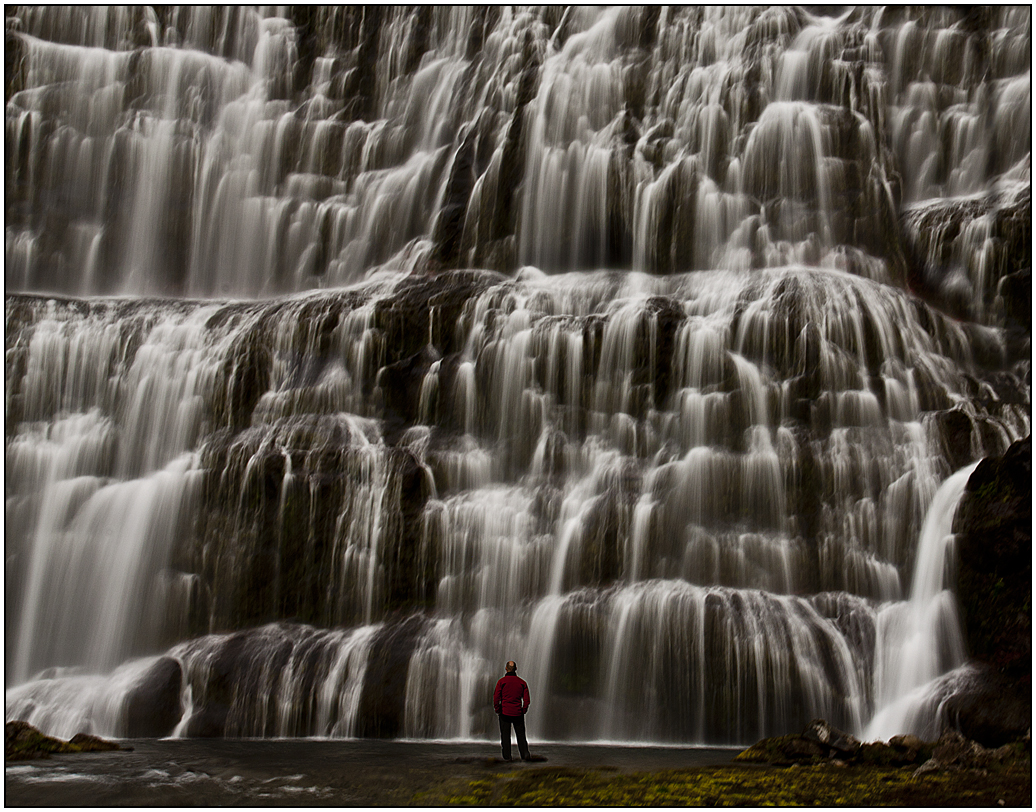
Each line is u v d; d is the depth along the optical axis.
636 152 27.09
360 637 19.23
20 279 30.02
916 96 28.52
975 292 23.95
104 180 31.34
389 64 33.34
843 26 28.19
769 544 18.89
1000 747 13.09
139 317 25.06
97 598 21.39
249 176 32.09
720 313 21.86
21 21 33.28
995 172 26.97
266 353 23.66
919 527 18.42
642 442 20.91
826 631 17.30
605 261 26.64
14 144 30.95
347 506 20.86
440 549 20.23
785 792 11.53
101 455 23.47
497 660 18.86
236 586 20.64
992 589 15.73
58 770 13.84
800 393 20.30
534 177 27.69
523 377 22.11
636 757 14.85
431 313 23.41
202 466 21.89
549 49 30.84
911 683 16.44
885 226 24.58
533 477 21.28
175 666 19.14
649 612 17.83
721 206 25.56
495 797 11.88
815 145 25.11
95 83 32.16
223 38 34.47
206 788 12.60
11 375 24.28
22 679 21.03
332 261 30.39
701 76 27.67
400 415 22.86
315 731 18.14
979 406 20.50
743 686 16.81
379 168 31.75
